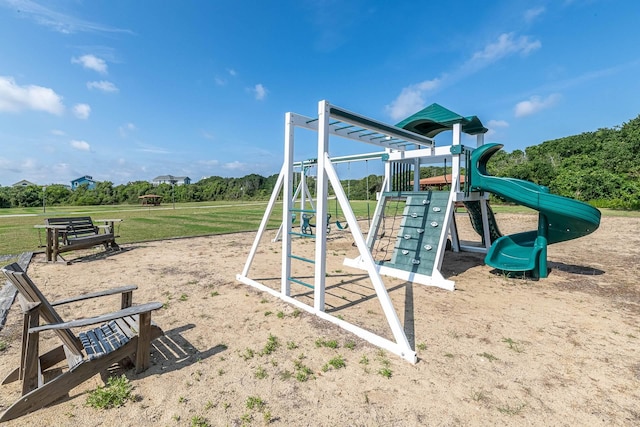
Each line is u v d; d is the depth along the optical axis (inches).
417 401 84.5
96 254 287.7
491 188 228.8
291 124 175.2
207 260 266.1
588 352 112.6
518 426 75.2
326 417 78.2
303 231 398.9
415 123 249.4
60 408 80.9
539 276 212.2
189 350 113.3
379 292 120.2
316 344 118.0
